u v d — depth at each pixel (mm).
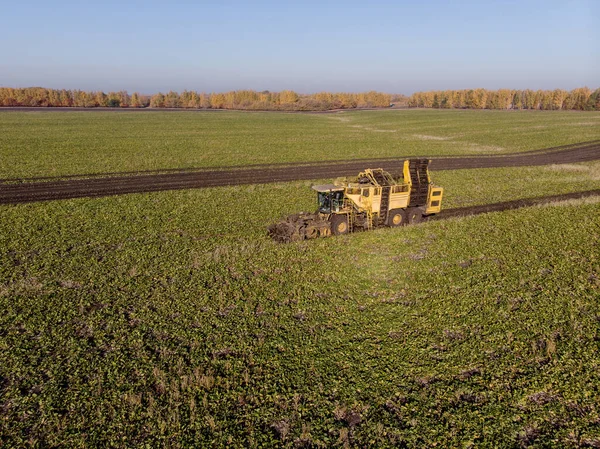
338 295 15805
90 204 28500
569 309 14219
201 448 9125
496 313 14094
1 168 40656
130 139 63562
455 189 33562
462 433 9414
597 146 55531
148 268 18125
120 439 9398
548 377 11008
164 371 11531
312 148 57625
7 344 12758
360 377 11273
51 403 10430
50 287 16328
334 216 22500
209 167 43531
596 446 8977
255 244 21188
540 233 22047
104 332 13367
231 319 14102
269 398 10570
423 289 16047
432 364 11711
